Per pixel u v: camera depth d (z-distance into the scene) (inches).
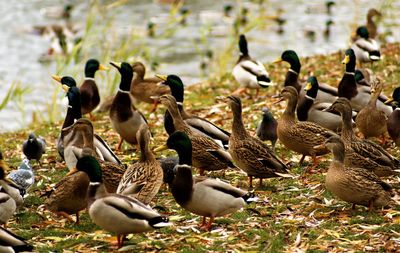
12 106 940.6
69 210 438.3
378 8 1419.8
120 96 600.4
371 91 647.8
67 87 702.5
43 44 1279.5
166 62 1147.9
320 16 1450.5
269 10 1518.2
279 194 491.5
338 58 948.0
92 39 1183.6
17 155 651.5
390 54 943.0
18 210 481.1
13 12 1510.8
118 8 1536.7
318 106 595.8
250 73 777.6
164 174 495.5
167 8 1545.3
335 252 389.7
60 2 1606.8
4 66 1147.9
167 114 577.0
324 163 559.2
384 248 392.8
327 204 466.6
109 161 489.7
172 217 449.7
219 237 414.3
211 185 412.5
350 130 508.4
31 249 360.8
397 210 449.4
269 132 589.0
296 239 407.8
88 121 497.7
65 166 585.3
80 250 398.3
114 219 376.8
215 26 1381.6
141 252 393.4
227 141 560.4
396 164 493.7
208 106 774.5
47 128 756.6
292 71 733.9
